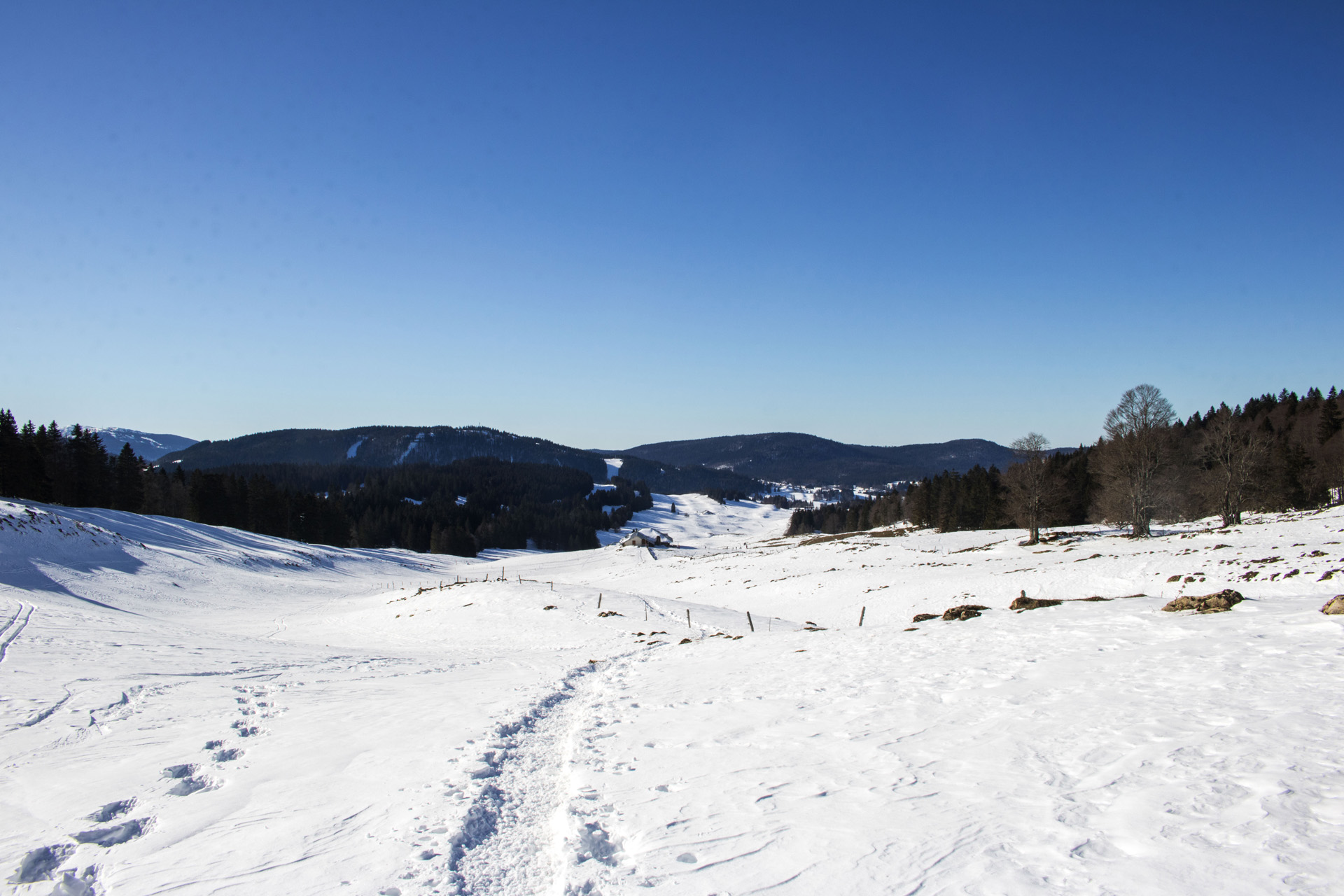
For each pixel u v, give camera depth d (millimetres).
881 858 4945
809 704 10305
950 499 84938
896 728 8375
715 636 25562
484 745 8898
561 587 43125
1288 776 5641
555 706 12078
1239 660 9562
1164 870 4418
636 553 106062
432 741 9125
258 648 21125
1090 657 10922
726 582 52594
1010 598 32531
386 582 66688
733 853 5246
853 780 6637
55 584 37625
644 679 14805
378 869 5309
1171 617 13531
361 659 19641
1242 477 46688
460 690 13648
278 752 8742
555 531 159500
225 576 51812
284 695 12789
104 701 11578
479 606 37062
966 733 7832
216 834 6109
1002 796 5875
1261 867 4328
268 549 68750
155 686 13023
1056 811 5461
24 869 5531
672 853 5316
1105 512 53438
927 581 39562
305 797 7027
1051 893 4277
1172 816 5156
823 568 53500
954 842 5094
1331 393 93688
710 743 8547
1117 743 6863
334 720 10594
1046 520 68312
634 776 7367
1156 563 32312
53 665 14688
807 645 17234
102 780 7707
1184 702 7988
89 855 5746
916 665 12359
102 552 47438
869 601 37562
